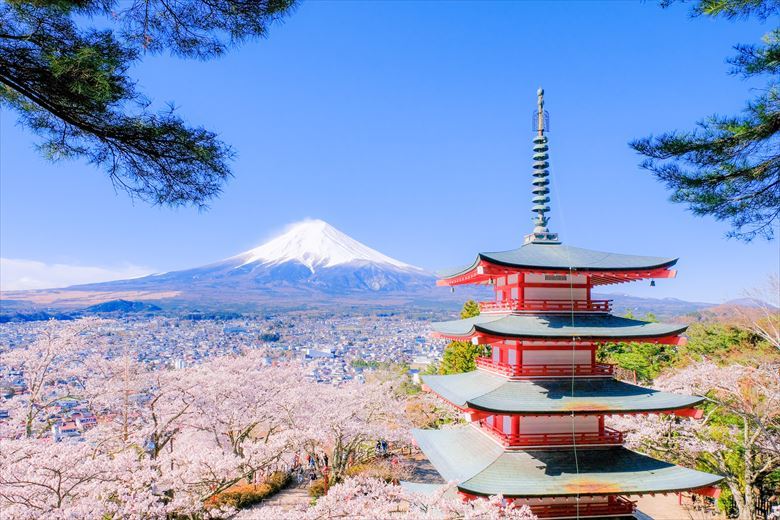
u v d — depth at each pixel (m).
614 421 30.98
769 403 25.53
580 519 16.50
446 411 45.16
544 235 20.59
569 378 17.92
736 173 9.09
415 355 184.38
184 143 7.06
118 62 6.53
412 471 35.22
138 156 7.34
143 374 32.31
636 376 46.00
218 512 25.70
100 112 6.68
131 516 18.27
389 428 39.38
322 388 40.53
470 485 15.65
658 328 17.48
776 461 24.25
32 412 29.25
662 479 16.30
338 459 33.84
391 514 17.39
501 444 17.56
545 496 15.55
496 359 20.36
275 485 32.81
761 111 8.39
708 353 39.81
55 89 6.36
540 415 16.41
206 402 32.41
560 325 17.77
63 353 31.02
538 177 21.36
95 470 18.89
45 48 6.23
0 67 6.17
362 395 38.34
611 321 18.28
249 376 36.03
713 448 25.73
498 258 17.89
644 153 9.71
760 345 35.66
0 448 19.80
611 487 15.85
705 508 26.98
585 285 18.77
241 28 7.53
